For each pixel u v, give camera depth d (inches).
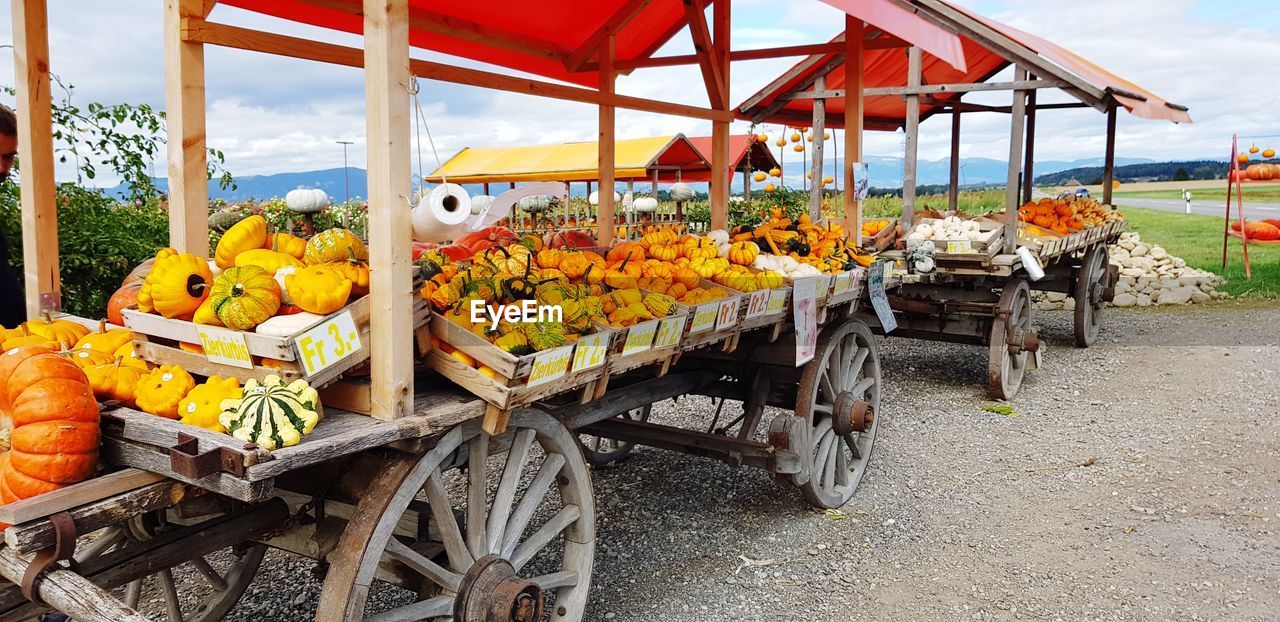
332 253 95.6
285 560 160.9
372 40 82.2
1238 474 204.2
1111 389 295.7
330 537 97.3
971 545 166.7
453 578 101.8
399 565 106.8
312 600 144.4
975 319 285.9
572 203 688.4
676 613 140.3
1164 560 157.6
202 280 92.6
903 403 281.7
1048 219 336.5
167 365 92.4
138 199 259.4
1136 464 214.5
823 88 323.6
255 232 102.3
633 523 178.7
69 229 212.5
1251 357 335.6
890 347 383.9
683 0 201.3
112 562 83.4
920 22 138.2
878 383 206.5
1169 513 181.0
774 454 157.8
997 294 285.3
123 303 107.3
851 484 194.1
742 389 180.5
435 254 116.1
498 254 119.2
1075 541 167.6
